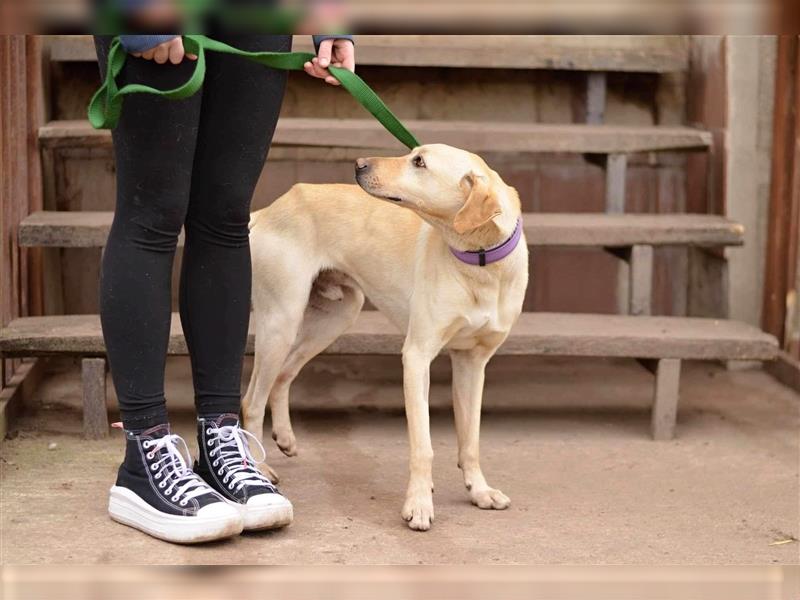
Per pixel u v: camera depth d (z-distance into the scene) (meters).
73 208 4.34
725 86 4.26
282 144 3.93
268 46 2.45
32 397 3.72
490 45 4.51
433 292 2.64
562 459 3.24
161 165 2.33
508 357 4.46
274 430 3.12
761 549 2.54
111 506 2.55
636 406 3.85
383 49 4.18
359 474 3.01
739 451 3.36
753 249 4.34
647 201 4.61
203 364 2.57
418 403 2.64
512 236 2.60
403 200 2.56
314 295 3.10
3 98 3.50
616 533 2.62
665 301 4.68
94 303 4.40
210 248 2.52
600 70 4.38
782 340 4.21
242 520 2.42
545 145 4.04
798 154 4.07
